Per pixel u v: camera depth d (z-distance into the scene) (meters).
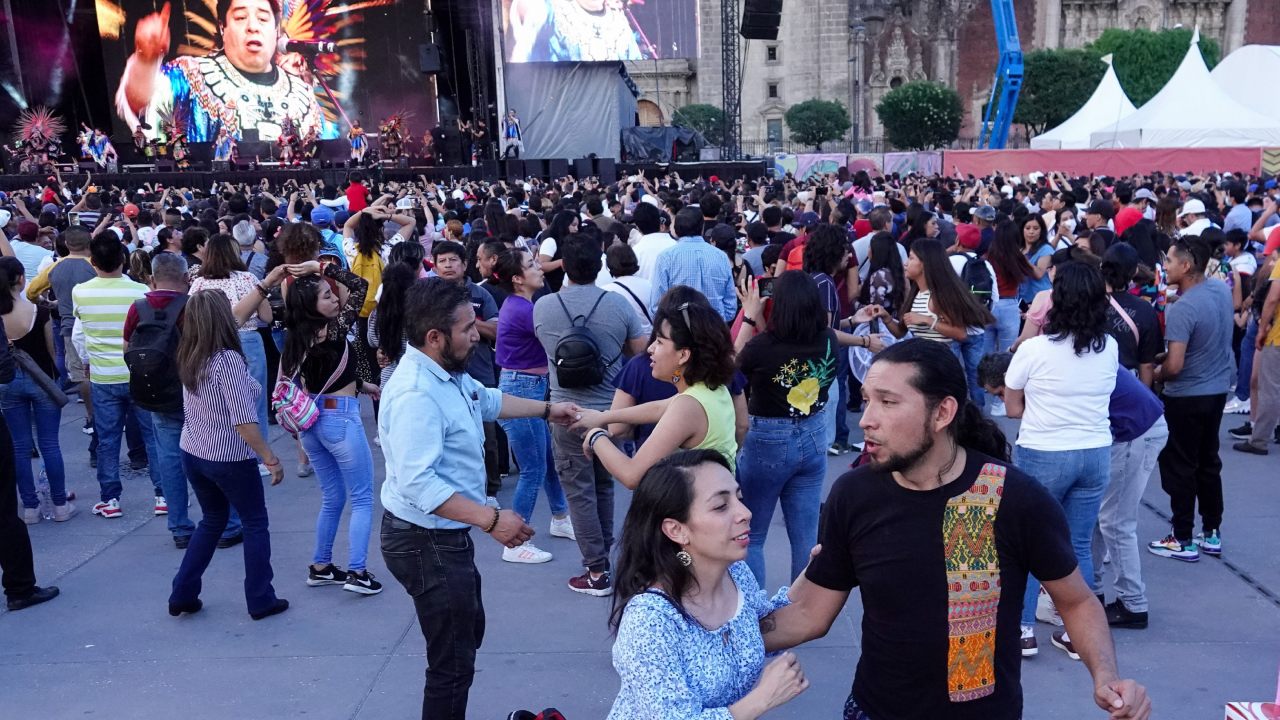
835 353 4.05
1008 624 2.12
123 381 5.97
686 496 2.07
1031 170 28.08
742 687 2.18
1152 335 4.77
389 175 27.25
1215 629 4.38
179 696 3.97
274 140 31.80
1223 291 4.85
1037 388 3.88
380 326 4.83
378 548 5.52
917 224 8.22
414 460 3.05
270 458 4.47
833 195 15.70
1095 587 4.59
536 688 4.00
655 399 4.02
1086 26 59.59
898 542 2.11
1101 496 3.98
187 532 5.56
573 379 4.57
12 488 4.74
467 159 30.83
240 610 4.76
